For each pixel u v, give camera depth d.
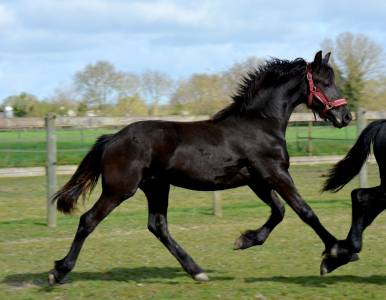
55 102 55.38
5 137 38.38
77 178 8.85
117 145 8.64
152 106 53.88
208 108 41.97
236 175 8.82
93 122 15.12
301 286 8.51
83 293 8.41
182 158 8.62
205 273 9.10
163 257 10.90
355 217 8.66
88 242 12.30
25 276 9.48
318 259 10.38
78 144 32.84
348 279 8.91
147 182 9.05
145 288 8.62
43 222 14.91
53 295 8.34
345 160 9.15
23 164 25.86
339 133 36.41
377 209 8.66
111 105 54.53
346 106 9.11
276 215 8.98
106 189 8.62
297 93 9.06
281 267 9.84
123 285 8.84
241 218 15.20
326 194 19.08
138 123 8.85
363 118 17.00
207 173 8.66
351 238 8.54
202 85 42.47
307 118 17.20
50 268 10.06
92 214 8.62
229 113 9.02
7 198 18.81
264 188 9.05
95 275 9.54
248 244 8.88
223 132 8.79
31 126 14.60
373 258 10.35
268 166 8.75
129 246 11.89
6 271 9.85
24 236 13.10
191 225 14.23
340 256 8.46
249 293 8.17
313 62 9.02
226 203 17.91
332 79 9.06
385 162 8.59
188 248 11.56
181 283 8.91
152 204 9.24
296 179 22.36
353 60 41.66
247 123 8.85
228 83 39.53
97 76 54.19
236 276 9.29
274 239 12.27
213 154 8.66
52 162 14.37
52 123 14.42
